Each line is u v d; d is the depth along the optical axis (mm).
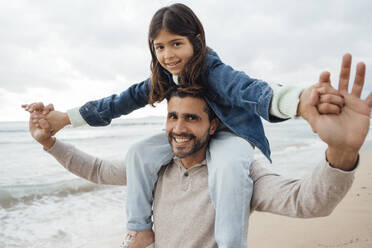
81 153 2084
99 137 23359
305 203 1299
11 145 16828
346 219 4328
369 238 3654
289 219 4621
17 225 4992
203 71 1878
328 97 1107
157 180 1901
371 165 9219
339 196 1208
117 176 2039
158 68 2072
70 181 7805
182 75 1869
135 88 2244
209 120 1786
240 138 1779
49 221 5180
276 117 1452
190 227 1692
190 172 1781
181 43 1914
